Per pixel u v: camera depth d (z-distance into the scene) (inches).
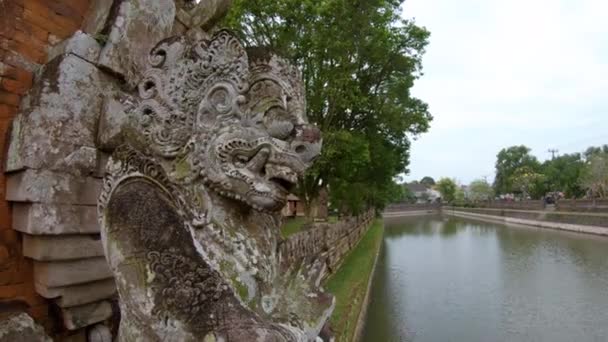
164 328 50.1
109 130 80.7
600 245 908.6
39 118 74.9
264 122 65.9
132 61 88.9
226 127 64.7
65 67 79.0
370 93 597.6
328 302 70.9
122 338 55.7
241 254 64.1
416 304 475.2
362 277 456.4
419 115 628.1
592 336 374.9
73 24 90.9
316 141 66.4
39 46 84.3
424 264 741.3
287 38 473.4
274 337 50.4
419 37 581.3
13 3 79.8
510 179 2573.8
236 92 66.1
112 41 85.0
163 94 68.7
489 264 733.3
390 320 411.8
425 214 2891.2
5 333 70.3
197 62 67.8
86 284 82.0
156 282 52.4
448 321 413.1
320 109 519.8
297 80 72.1
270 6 449.4
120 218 56.9
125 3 87.7
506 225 1619.1
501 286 567.2
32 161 73.2
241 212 68.5
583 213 1253.1
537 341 362.0
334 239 486.6
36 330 74.1
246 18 477.1
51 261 76.5
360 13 476.1
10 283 77.9
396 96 609.3
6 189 78.6
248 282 62.7
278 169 64.7
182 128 66.6
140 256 54.1
